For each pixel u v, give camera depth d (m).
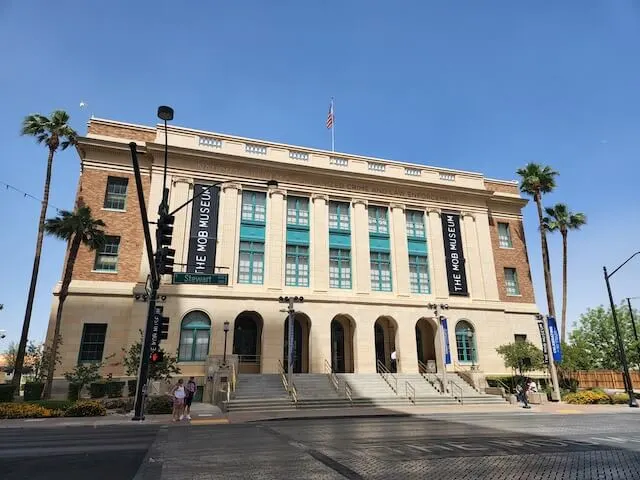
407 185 38.06
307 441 12.53
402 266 36.06
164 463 9.29
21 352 26.80
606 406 26.86
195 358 29.09
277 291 31.91
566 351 34.62
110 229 30.08
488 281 38.41
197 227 31.33
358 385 28.80
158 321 19.02
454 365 34.78
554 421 18.09
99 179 30.75
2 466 9.10
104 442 12.56
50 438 13.53
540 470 8.20
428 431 14.74
